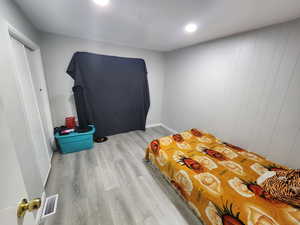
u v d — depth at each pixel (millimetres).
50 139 2148
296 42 1345
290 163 1491
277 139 1572
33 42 1692
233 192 1119
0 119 394
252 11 1257
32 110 1511
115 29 1893
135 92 3025
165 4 1240
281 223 864
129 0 1198
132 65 2861
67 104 2480
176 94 3162
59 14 1472
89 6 1309
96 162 2020
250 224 871
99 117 2715
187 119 2936
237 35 1826
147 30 1892
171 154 1693
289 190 1021
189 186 1280
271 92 1573
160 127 3719
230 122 2070
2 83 918
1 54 945
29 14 1468
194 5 1239
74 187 1542
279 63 1478
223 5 1202
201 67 2436
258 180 1232
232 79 1961
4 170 388
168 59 3262
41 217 1199
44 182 1544
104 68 2564
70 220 1181
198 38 2123
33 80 1688
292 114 1433
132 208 1315
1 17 990
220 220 1001
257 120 1737
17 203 434
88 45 2422
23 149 1087
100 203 1354
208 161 1555
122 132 3150
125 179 1698
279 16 1297
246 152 1766
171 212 1292
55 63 2240
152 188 1574
